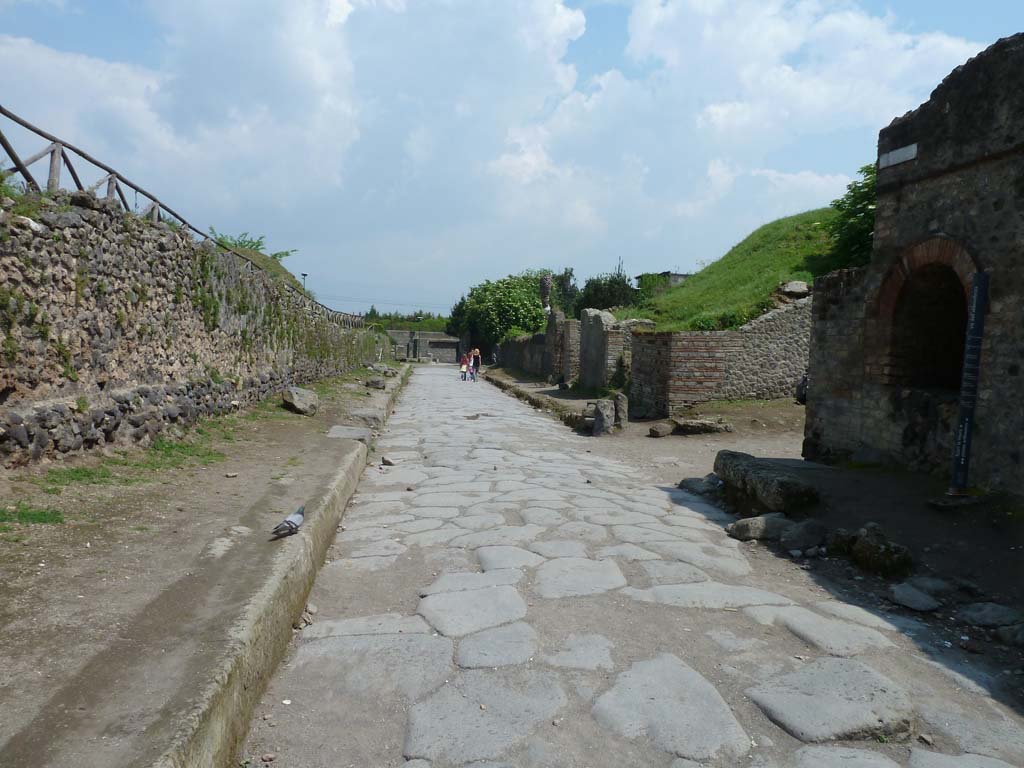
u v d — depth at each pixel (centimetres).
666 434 1315
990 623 408
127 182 749
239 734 264
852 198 1694
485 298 5288
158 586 345
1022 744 282
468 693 306
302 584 410
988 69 621
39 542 395
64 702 228
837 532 549
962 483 605
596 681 319
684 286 2300
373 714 291
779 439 1263
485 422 1529
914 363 778
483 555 515
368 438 1035
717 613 409
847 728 281
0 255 504
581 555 519
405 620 393
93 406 625
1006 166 599
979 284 607
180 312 882
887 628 400
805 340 1611
